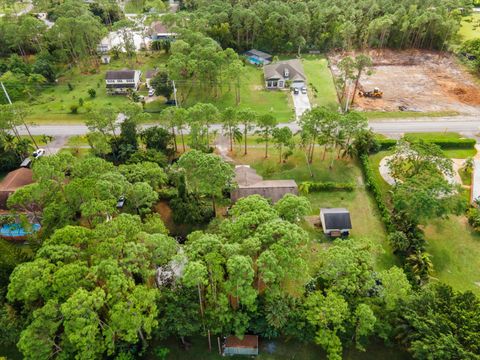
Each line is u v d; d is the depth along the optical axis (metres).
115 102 100.19
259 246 41.38
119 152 75.38
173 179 67.44
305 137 72.12
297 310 44.12
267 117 73.12
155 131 77.06
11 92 102.06
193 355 45.22
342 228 60.56
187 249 43.56
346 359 44.62
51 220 52.41
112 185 51.81
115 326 36.94
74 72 116.19
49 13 148.38
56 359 37.59
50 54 117.88
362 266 45.62
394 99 99.25
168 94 97.19
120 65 120.25
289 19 121.12
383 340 45.69
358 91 102.88
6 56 124.19
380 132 86.06
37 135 87.88
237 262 38.34
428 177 60.22
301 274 41.66
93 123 74.06
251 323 44.97
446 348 36.97
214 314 42.16
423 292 43.94
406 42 127.06
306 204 49.03
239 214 48.72
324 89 105.31
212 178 55.25
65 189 52.44
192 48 106.69
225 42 124.94
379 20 119.00
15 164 76.62
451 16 129.38
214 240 42.84
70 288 37.56
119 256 41.47
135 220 47.50
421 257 53.31
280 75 106.12
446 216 59.03
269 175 74.81
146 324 37.50
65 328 35.31
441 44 124.69
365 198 69.00
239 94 101.19
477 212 63.03
